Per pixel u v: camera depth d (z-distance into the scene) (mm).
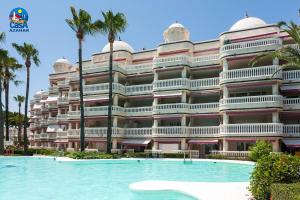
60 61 66938
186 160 30625
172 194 12977
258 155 22844
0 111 42719
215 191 12234
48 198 13141
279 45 33625
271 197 8742
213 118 40250
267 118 35656
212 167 26844
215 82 38719
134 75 46281
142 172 23797
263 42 34719
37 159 34625
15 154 42281
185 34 47156
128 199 12703
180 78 40094
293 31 21547
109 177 20625
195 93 40188
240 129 33500
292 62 22203
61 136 51688
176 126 38531
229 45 36688
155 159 32375
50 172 23328
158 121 42000
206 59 40406
